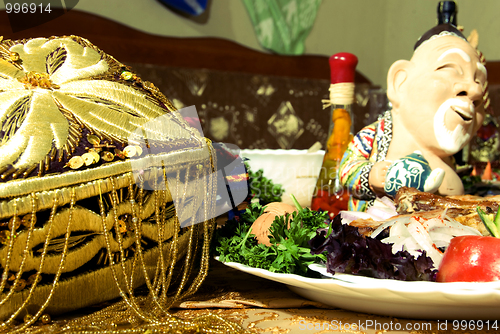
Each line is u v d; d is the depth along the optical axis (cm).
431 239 85
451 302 66
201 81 243
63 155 74
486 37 321
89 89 84
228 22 269
